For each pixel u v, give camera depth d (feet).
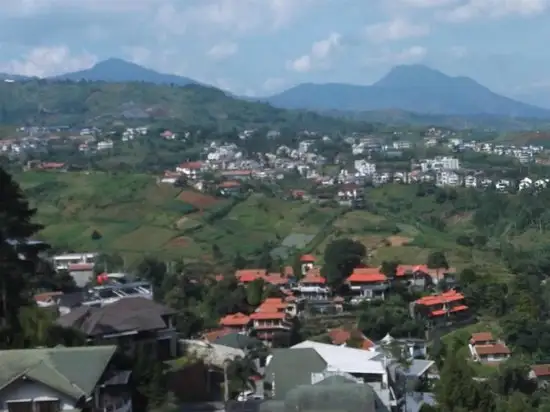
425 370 276.62
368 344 315.78
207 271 465.06
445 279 437.58
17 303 189.37
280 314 345.92
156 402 185.37
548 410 255.50
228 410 204.95
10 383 139.74
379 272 429.38
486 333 345.72
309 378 214.48
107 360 156.87
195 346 259.80
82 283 385.70
